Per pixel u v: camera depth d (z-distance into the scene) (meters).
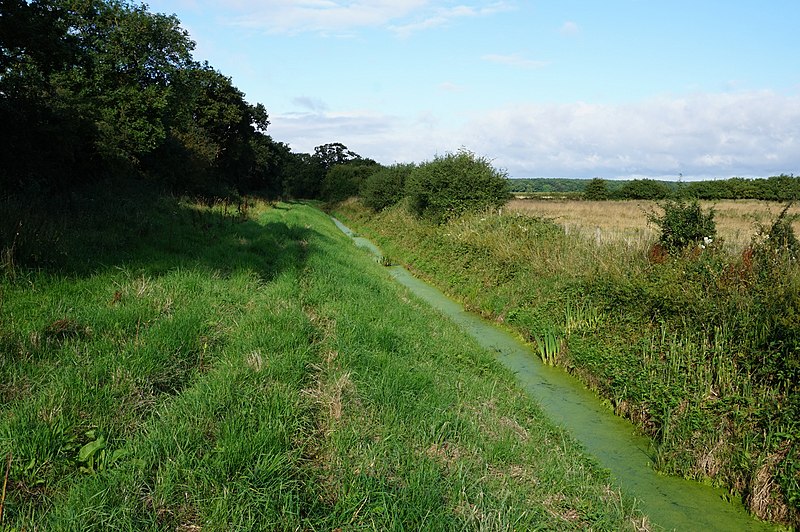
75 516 3.63
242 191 52.81
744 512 5.87
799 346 6.72
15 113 14.65
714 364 7.62
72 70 22.98
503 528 4.23
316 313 9.13
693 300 8.80
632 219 33.06
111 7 27.80
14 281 7.58
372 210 44.22
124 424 4.83
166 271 9.98
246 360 6.27
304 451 4.96
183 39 30.66
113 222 13.46
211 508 3.96
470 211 23.22
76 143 16.94
